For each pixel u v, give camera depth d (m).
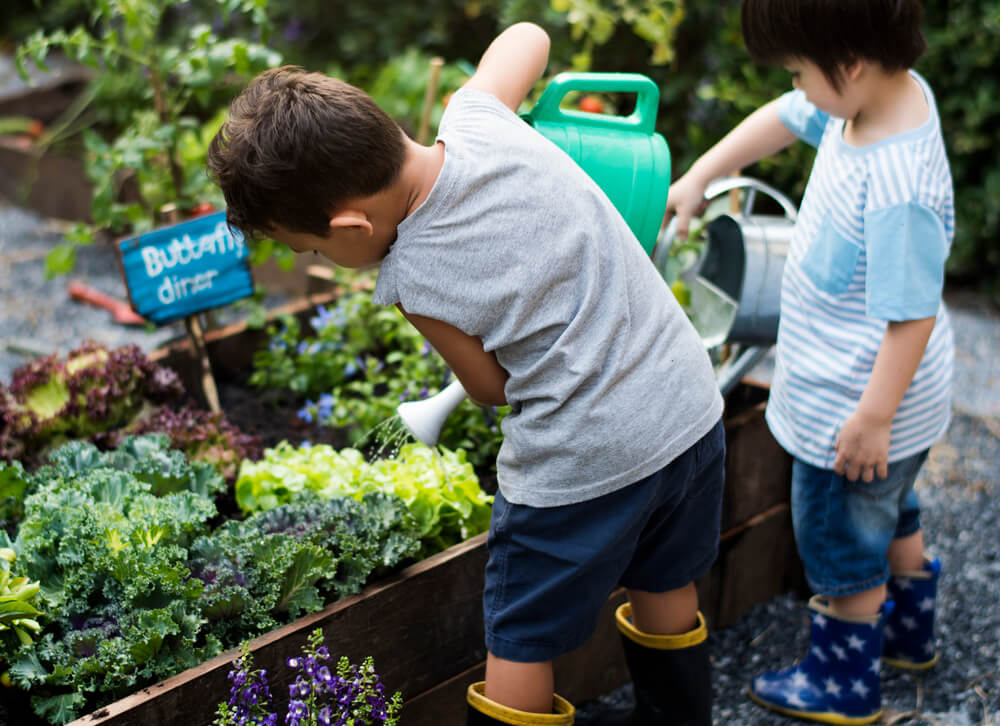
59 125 4.79
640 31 3.27
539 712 1.47
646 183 1.57
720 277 2.01
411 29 4.88
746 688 1.97
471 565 1.67
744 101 3.70
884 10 1.37
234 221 1.28
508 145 1.28
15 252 4.08
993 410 3.06
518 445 1.34
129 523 1.61
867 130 1.51
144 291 2.17
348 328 2.55
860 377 1.59
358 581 1.57
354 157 1.17
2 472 1.76
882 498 1.68
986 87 3.57
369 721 1.50
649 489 1.35
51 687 1.43
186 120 2.69
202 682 1.38
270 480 1.87
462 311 1.24
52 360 2.15
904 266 1.44
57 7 6.02
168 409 2.12
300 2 5.03
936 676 1.99
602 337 1.28
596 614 1.45
